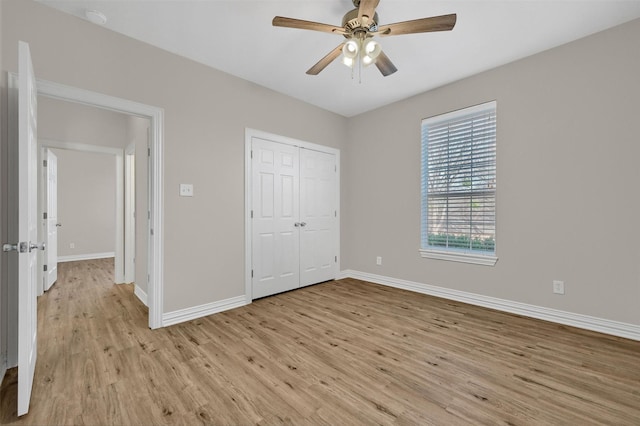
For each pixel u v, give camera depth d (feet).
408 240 12.33
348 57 6.36
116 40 7.79
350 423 4.64
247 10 6.99
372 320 9.00
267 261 11.44
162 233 8.56
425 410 4.93
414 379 5.84
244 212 10.55
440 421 4.66
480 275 10.25
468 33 7.88
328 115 13.82
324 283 13.55
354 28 6.15
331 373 6.07
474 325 8.54
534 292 9.05
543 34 7.95
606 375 5.91
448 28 5.88
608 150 7.77
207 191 9.55
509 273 9.55
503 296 9.70
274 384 5.69
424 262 11.82
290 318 9.20
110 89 7.67
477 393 5.38
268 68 9.79
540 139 8.87
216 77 9.78
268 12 7.07
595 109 7.95
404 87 11.28
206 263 9.51
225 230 10.02
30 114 5.40
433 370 6.16
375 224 13.61
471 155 10.58
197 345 7.34
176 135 8.86
